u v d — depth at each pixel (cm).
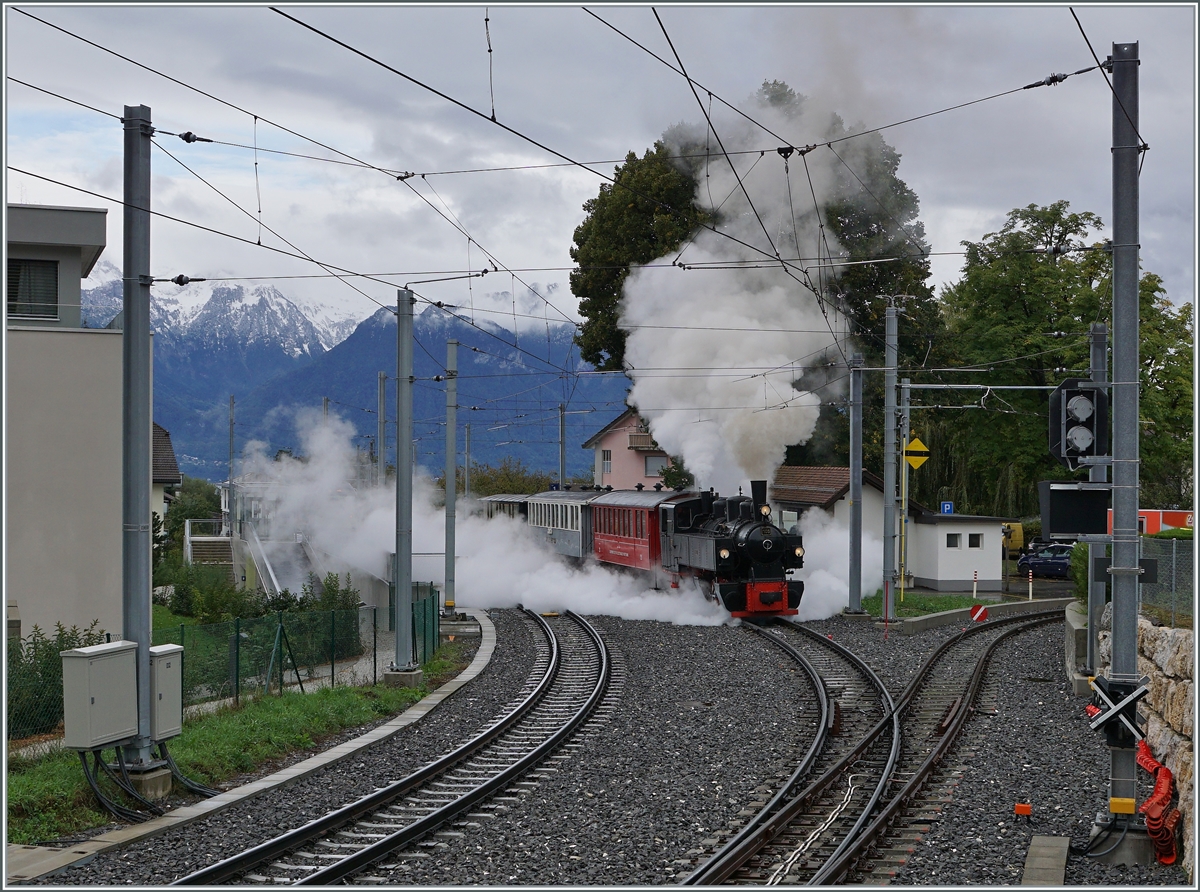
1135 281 1084
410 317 2022
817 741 1424
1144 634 1427
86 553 1853
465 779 1285
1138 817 1063
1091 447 1081
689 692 1844
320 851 1008
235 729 1451
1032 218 4012
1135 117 1085
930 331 4022
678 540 2995
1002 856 989
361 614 2522
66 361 1858
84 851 987
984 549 3575
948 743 1438
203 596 2631
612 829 1076
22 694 1403
